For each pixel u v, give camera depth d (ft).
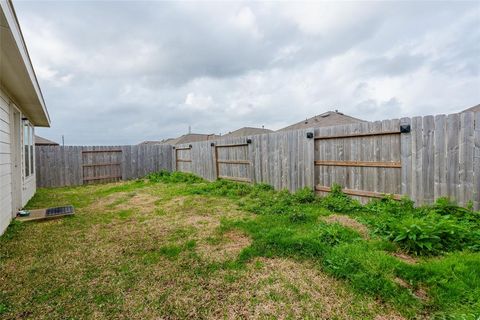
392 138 14.12
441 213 11.41
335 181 17.38
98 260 9.18
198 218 14.80
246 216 14.90
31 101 17.25
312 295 6.79
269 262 8.72
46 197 23.38
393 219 11.37
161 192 24.98
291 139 20.56
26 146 21.66
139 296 6.93
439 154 12.13
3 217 12.60
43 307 6.48
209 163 32.45
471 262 7.64
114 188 29.12
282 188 21.52
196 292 7.07
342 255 8.59
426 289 6.77
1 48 9.06
